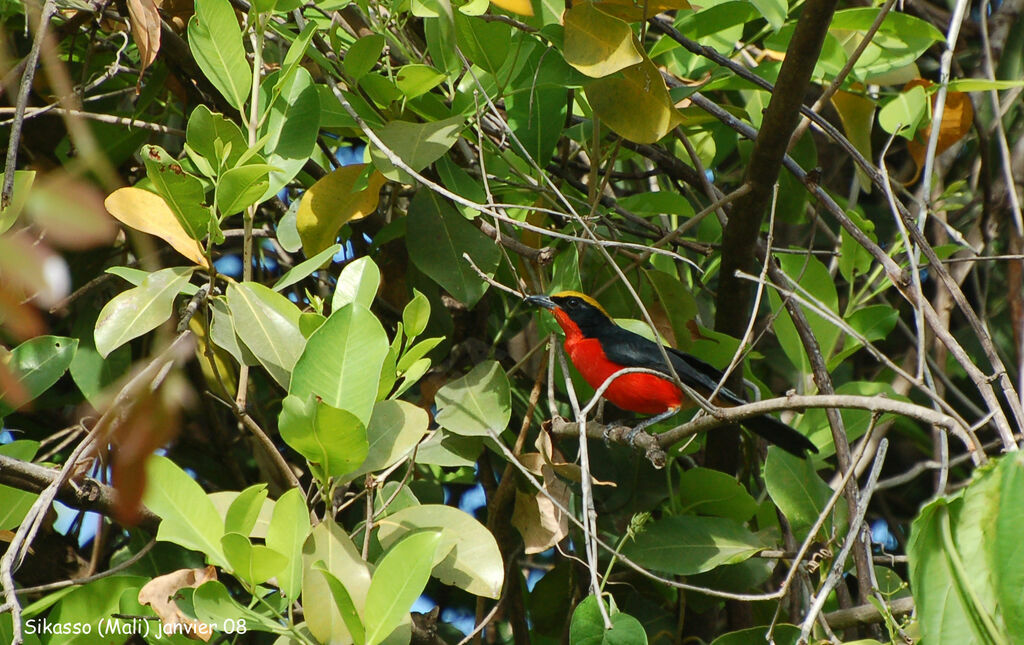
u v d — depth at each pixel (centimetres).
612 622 646
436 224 934
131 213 723
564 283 1030
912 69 1084
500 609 1062
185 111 1041
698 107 1053
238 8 941
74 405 1119
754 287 1061
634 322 1044
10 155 609
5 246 165
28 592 755
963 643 460
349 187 908
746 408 693
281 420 624
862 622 892
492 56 866
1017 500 427
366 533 726
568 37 813
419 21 1093
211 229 707
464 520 753
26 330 172
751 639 805
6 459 718
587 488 668
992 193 1239
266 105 843
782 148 869
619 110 867
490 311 1180
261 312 743
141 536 1004
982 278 1379
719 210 1036
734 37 1088
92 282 942
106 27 1094
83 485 735
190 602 675
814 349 1007
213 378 1031
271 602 777
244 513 638
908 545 480
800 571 867
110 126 990
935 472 1295
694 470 984
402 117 938
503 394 866
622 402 1078
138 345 1024
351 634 597
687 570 909
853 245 1124
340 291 752
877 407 616
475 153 1004
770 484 934
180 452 1078
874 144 1438
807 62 799
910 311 1424
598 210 1041
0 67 722
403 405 752
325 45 980
